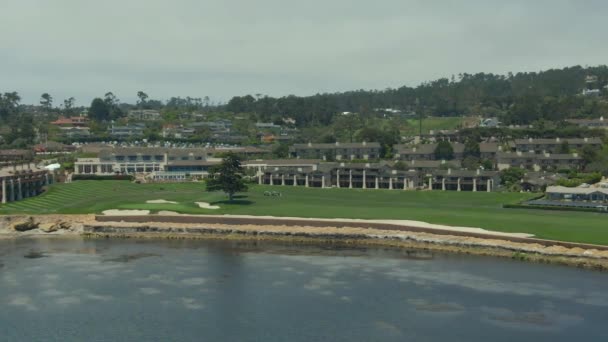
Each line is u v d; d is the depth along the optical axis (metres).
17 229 162.50
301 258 129.38
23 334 84.75
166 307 95.44
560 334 83.94
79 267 121.25
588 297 99.25
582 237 131.12
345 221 156.38
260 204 193.00
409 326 87.12
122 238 156.00
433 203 196.12
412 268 119.38
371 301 98.19
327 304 96.81
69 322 89.12
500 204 190.75
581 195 189.12
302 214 171.12
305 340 82.25
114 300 99.06
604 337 82.81
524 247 128.62
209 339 82.75
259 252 136.12
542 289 103.81
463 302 97.38
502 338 82.62
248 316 91.25
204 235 157.75
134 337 83.50
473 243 134.50
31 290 104.69
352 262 125.12
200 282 109.56
